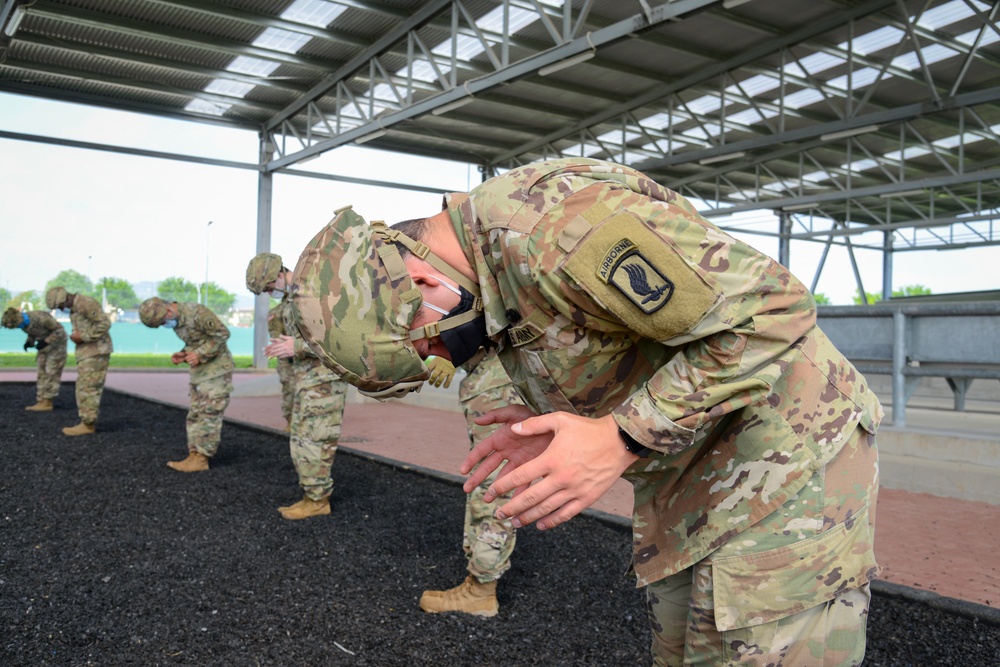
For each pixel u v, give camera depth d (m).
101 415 9.68
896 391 5.33
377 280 1.34
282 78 15.43
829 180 21.91
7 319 9.38
